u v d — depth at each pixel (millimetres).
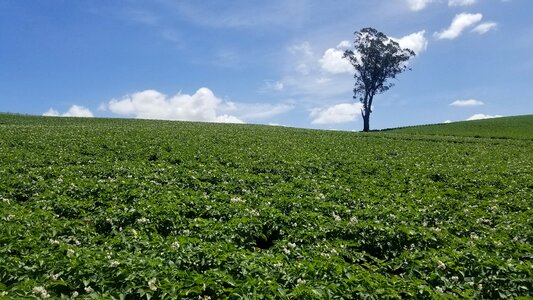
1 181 17547
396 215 14273
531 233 12797
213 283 8336
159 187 17500
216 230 12047
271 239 13234
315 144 38156
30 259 9016
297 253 10602
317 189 18656
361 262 11492
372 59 92000
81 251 9633
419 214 14859
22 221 11883
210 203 14961
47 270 8633
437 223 14312
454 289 8781
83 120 62688
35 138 32031
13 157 23734
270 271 9070
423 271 9938
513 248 11352
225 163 26219
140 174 20344
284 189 17875
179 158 26422
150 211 13523
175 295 7836
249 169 23812
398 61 92500
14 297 7297
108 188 16594
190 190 17109
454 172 25016
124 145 30656
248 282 8219
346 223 12906
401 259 10680
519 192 20031
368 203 16531
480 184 22359
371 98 95562
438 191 19703
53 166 22547
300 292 7957
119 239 10898
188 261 9391
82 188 16703
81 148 29031
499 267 9617
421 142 45469
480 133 65312
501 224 14195
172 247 9836
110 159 25734
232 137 40125
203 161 26000
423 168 26344
